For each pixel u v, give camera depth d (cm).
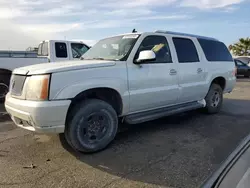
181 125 504
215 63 582
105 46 464
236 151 177
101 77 360
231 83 645
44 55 870
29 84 331
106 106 371
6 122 520
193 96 524
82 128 348
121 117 416
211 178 155
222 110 651
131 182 278
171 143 399
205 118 561
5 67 666
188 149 373
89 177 290
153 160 335
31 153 360
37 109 313
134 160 336
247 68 1872
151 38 448
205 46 569
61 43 885
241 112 627
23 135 439
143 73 414
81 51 935
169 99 466
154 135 441
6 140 413
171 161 330
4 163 327
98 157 347
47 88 318
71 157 347
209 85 562
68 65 346
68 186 270
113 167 315
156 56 443
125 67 392
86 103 352
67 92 327
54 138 421
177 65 477
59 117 324
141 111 432
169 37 484
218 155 348
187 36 532
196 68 522
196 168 308
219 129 476
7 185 271
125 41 438
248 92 1043
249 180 125
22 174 297
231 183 130
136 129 476
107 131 376
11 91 373
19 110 337
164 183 274
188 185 269
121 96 386
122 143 401
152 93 428
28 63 699
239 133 451
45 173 300
